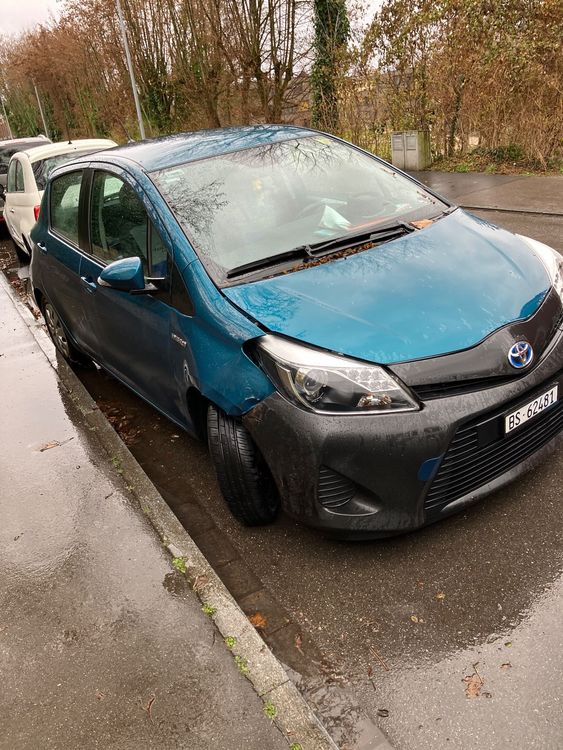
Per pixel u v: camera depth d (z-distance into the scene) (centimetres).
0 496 367
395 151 1313
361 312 266
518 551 274
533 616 243
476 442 255
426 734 207
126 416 464
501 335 259
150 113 2630
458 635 240
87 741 219
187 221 326
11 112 5791
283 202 347
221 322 280
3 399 493
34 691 241
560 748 196
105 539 317
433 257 303
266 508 302
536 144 1126
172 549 302
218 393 277
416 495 252
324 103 1533
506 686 218
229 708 222
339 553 289
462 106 1247
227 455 287
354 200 361
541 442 285
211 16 1731
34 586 294
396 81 1367
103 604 277
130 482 361
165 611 268
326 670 236
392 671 231
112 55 2652
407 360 247
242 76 1777
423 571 272
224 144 386
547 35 1081
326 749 204
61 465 389
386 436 243
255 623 262
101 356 455
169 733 217
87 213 423
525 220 823
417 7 1262
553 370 268
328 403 246
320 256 311
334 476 253
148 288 323
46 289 514
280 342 259
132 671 242
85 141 934
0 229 1328
